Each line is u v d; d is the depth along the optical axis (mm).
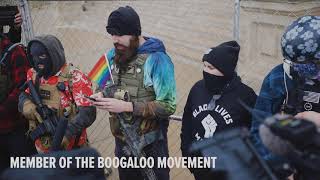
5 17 3529
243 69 6141
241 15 6340
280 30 5758
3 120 3211
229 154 1517
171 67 2715
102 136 4816
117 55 2725
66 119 2643
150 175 2822
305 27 2211
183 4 7457
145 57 2680
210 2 6906
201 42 6859
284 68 2352
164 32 7695
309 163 1487
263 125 1572
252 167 1472
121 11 2598
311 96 2318
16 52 3184
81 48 7777
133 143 2750
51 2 9977
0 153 3332
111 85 2771
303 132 1451
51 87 2793
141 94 2715
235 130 1610
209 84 2549
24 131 3324
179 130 4711
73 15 9484
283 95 2402
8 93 3172
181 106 5277
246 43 6262
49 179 1589
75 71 2824
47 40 2703
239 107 2518
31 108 2824
